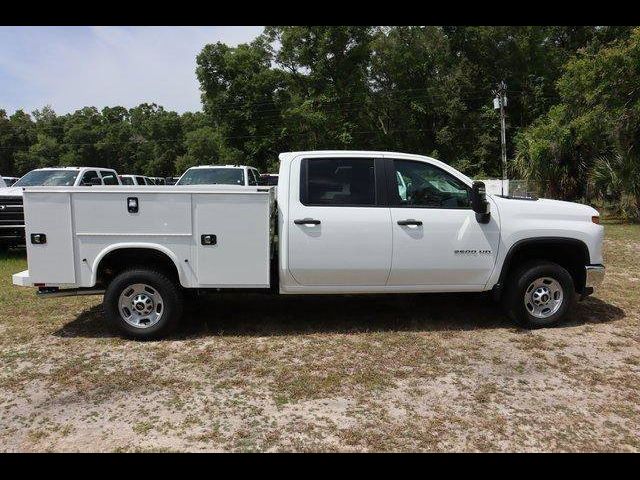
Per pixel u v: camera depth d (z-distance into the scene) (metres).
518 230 5.52
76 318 6.19
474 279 5.57
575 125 16.77
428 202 5.49
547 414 3.82
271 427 3.65
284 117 37.72
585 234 5.63
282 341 5.34
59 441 3.50
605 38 30.36
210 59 36.25
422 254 5.38
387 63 45.56
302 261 5.27
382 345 5.21
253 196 5.14
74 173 11.67
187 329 5.73
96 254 5.14
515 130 38.09
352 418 3.77
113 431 3.62
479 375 4.49
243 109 36.81
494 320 6.02
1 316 6.27
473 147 41.31
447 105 42.31
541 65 39.66
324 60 40.84
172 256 5.18
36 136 82.00
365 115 45.19
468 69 41.41
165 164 80.62
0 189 10.79
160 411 3.90
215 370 4.62
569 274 5.69
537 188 18.91
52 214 5.09
